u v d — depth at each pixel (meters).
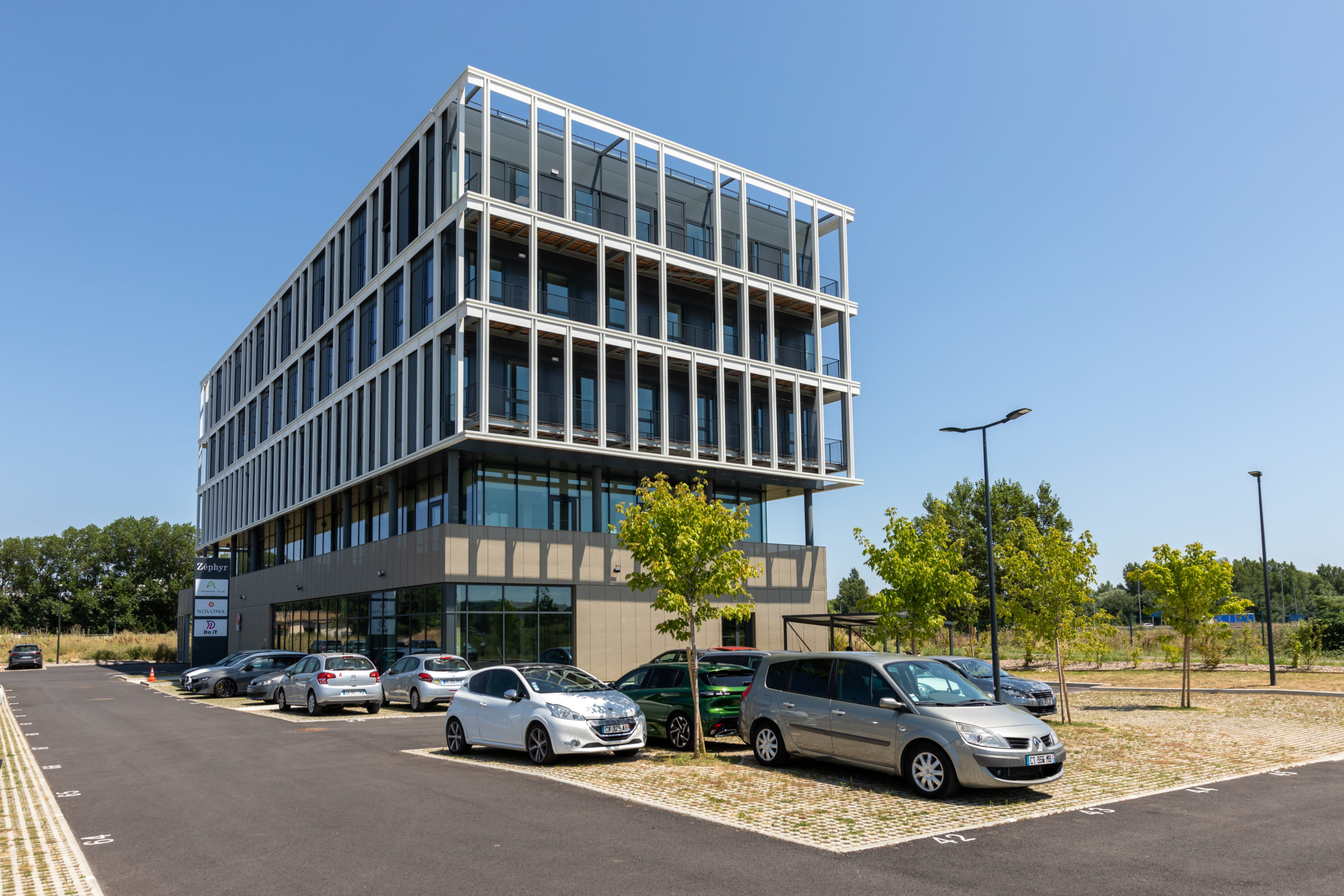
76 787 12.50
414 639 32.56
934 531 18.61
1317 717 20.05
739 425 39.00
